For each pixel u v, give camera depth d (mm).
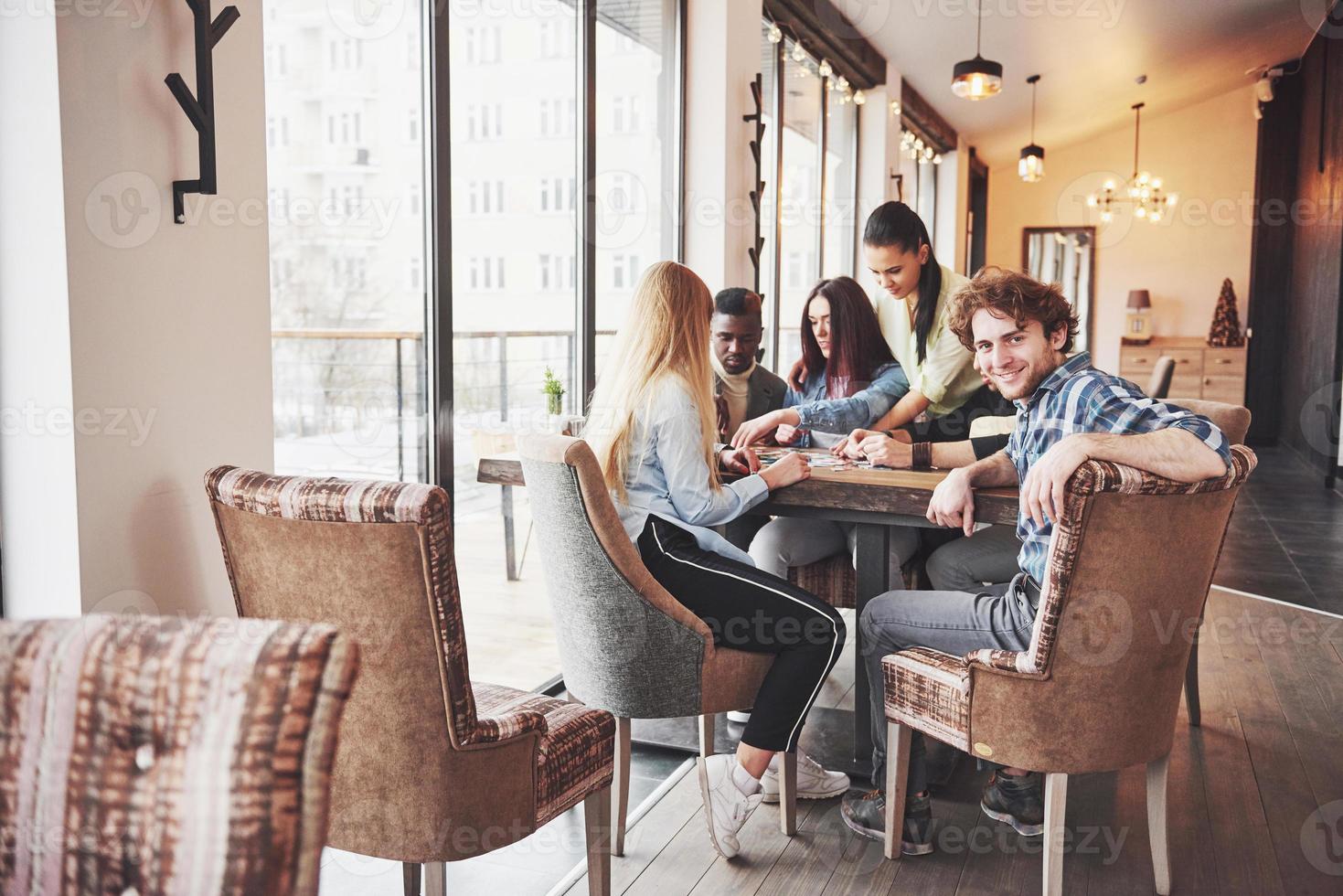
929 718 2090
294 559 1533
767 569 3014
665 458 2252
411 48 2760
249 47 1903
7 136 1572
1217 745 2965
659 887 2154
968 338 2197
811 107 6527
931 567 2840
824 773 2609
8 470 1645
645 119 4223
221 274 1865
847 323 3398
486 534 3236
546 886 2195
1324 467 8039
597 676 2131
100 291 1633
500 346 3230
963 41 7105
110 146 1636
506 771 1653
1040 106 9586
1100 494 1749
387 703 1558
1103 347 12000
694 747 2910
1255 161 10961
